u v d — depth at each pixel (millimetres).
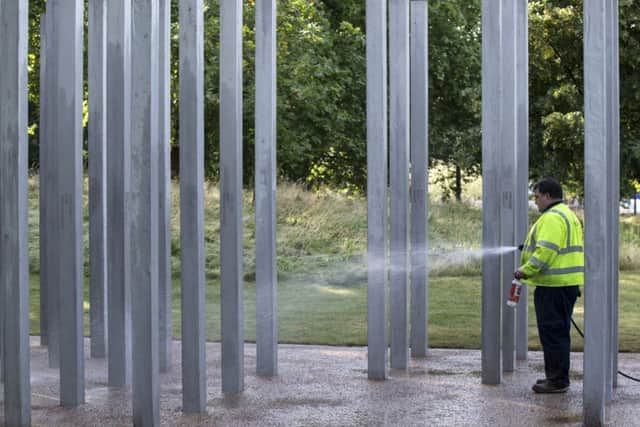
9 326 7445
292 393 8844
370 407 8219
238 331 8883
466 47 28781
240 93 8898
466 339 12094
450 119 29922
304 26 23422
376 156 9398
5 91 7379
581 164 25562
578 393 8797
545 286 8812
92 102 10281
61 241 8375
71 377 8398
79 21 8414
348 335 12516
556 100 24891
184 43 8172
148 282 7426
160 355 10094
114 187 9406
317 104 23953
